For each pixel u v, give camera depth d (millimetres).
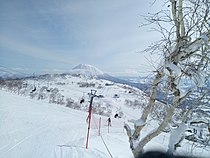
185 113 4098
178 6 3926
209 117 3977
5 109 23453
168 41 4016
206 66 3877
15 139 12727
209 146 3824
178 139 3881
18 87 63875
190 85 3963
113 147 14758
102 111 47250
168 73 3812
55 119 24844
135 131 4594
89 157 10922
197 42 3754
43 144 12547
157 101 4473
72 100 62188
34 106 33094
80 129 21422
